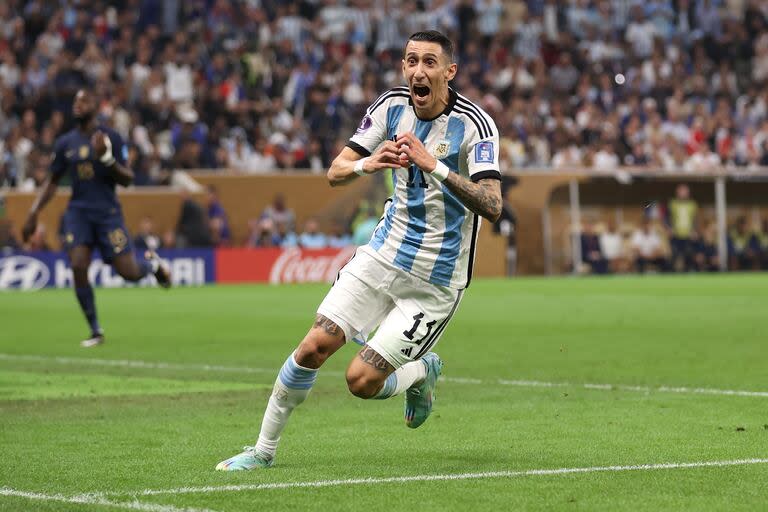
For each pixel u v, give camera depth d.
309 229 97.69
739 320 57.94
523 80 118.56
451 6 122.44
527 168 108.00
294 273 97.06
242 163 100.44
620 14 129.50
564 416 28.19
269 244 96.31
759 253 112.06
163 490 19.64
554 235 104.81
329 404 30.39
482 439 24.89
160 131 99.88
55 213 90.75
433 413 28.80
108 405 30.58
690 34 131.00
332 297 21.73
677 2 131.12
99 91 98.75
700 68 126.75
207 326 56.50
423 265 21.86
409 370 22.73
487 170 21.50
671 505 18.45
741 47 130.25
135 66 103.00
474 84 116.12
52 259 89.94
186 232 93.88
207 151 98.88
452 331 52.56
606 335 50.44
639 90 122.44
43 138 93.19
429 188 21.81
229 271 95.31
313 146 102.12
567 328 53.94
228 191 96.25
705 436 25.06
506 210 103.38
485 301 72.44
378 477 20.75
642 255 107.69
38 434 25.83
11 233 89.94
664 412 28.72
